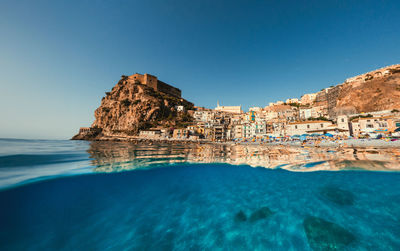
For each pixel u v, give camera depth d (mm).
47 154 16125
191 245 4316
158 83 109125
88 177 8172
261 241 4371
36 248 4164
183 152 19969
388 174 8281
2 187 6188
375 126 32906
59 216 5344
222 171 10062
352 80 81438
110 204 6215
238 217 5461
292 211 5617
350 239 4203
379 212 5254
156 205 6219
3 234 4453
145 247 4266
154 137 67688
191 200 6613
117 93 105625
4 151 17531
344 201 5996
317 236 4367
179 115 91875
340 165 10141
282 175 8930
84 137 96312
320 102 92562
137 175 9094
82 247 4281
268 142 37250
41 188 6812
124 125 87562
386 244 3990
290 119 84188
